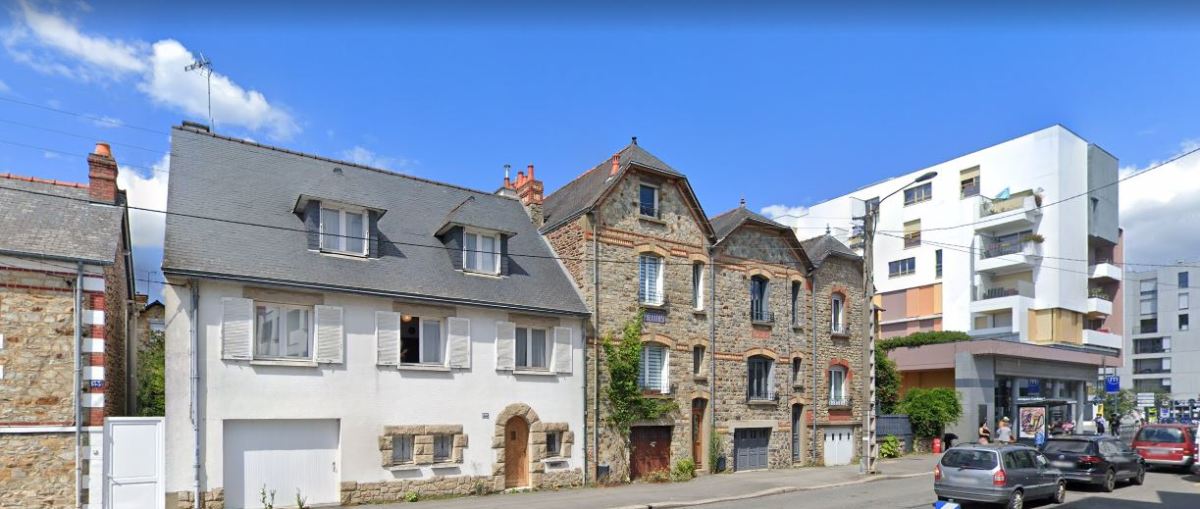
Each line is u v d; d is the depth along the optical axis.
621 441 21.84
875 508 16.77
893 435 30.94
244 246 16.52
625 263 22.75
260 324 16.30
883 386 33.72
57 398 13.80
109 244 14.76
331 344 16.84
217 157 18.45
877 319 34.34
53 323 13.93
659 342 23.08
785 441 26.22
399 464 17.58
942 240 51.06
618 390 21.80
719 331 24.78
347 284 17.12
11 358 13.47
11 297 13.57
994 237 49.19
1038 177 47.53
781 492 19.77
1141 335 81.00
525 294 20.50
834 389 28.67
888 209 55.12
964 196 51.12
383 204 20.36
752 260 26.22
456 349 18.75
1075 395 42.69
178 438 14.83
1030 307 46.22
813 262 28.28
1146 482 21.72
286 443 16.25
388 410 17.48
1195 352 76.56
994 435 35.12
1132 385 80.69
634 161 23.06
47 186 15.81
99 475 14.02
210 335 15.43
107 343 15.52
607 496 18.36
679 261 24.16
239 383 15.62
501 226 22.41
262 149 19.59
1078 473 19.41
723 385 24.59
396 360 17.75
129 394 20.17
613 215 22.67
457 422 18.53
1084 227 48.41
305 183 19.34
